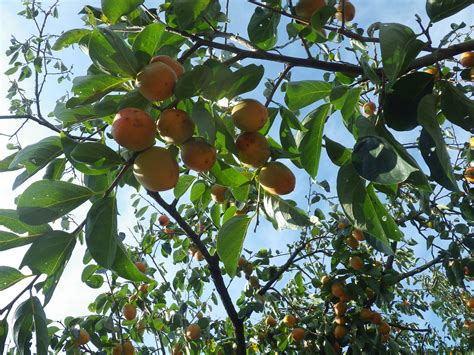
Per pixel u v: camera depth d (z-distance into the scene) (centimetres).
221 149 39
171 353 113
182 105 35
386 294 96
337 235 98
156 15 44
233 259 38
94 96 33
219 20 47
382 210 34
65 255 31
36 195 31
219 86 32
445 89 36
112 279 101
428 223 108
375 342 96
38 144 35
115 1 35
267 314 125
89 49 31
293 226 39
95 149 32
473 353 115
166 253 116
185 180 55
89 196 32
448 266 100
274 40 50
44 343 31
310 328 103
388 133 31
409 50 33
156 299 112
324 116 43
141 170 31
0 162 38
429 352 132
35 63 103
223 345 107
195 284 111
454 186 28
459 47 35
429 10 33
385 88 33
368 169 27
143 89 31
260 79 33
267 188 38
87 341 86
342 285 98
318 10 41
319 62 41
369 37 43
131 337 105
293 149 41
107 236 30
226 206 57
